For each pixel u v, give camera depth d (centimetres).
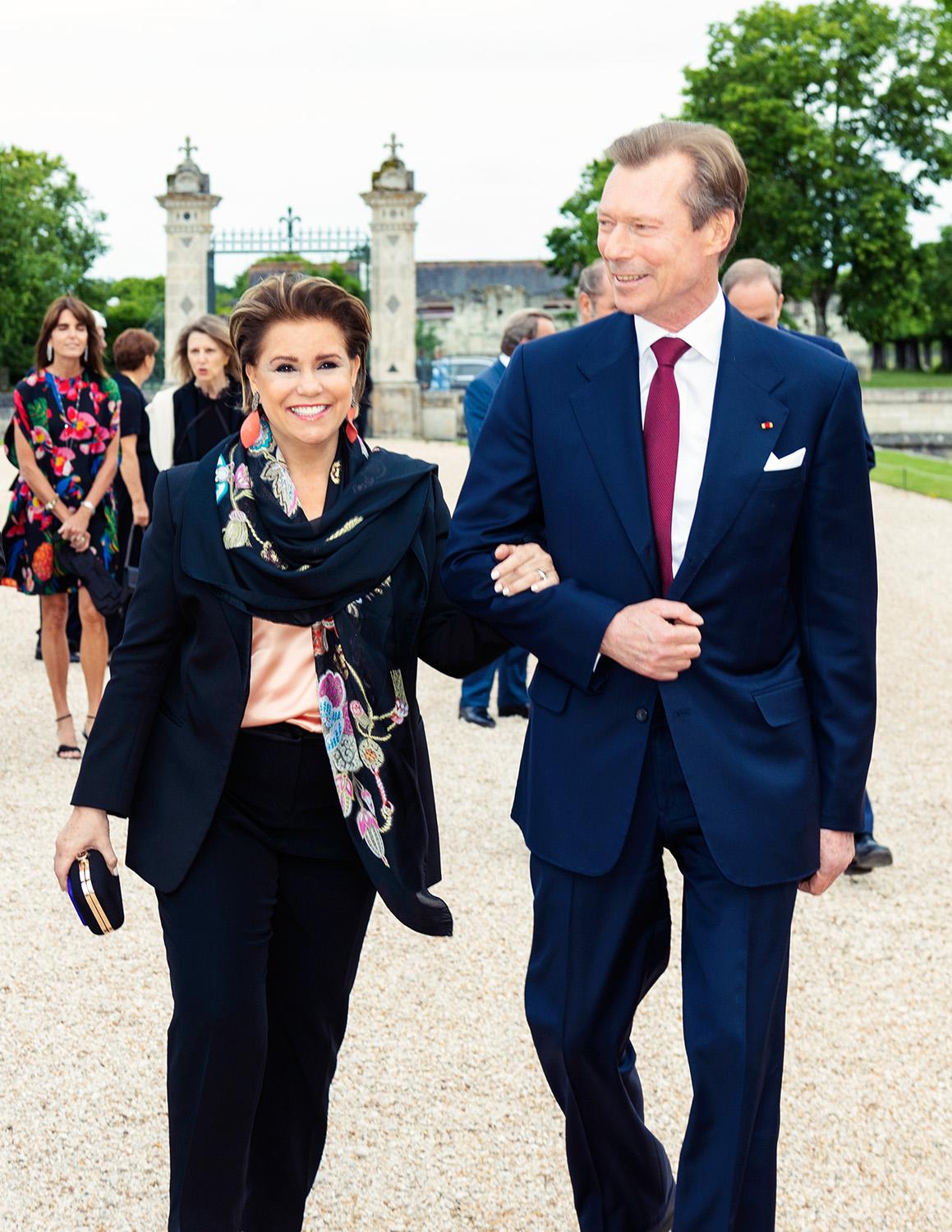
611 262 244
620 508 251
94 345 663
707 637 251
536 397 261
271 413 247
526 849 553
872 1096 358
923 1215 305
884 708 806
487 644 266
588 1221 275
